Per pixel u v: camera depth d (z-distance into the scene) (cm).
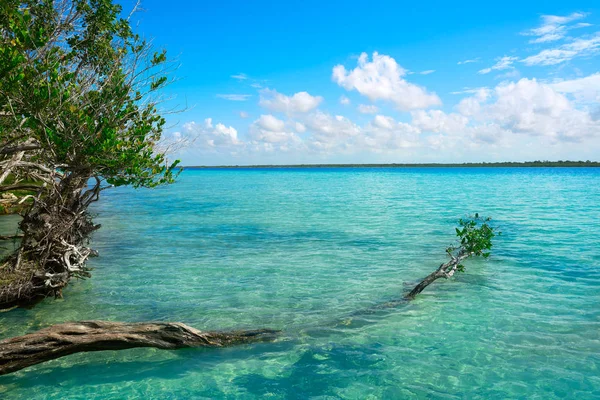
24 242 1116
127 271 1448
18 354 711
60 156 869
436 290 1205
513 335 879
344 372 734
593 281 1277
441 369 740
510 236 2103
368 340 867
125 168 886
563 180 10488
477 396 653
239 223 2697
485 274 1372
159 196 5350
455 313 1015
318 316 1011
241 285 1275
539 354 791
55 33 1107
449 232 2278
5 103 764
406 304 1088
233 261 1602
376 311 1039
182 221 2812
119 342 768
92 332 761
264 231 2356
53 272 1130
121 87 964
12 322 970
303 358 790
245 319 993
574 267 1450
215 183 9800
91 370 748
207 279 1343
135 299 1143
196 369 750
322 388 682
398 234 2225
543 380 697
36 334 732
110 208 3734
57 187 1144
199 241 2044
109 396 661
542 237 2070
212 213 3316
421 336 883
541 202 4175
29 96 771
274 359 788
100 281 1319
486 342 848
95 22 1206
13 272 1080
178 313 1034
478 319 973
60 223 1109
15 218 2638
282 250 1816
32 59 822
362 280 1323
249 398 654
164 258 1658
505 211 3322
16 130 927
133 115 1010
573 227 2405
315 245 1930
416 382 696
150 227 2527
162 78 1051
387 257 1661
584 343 834
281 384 695
